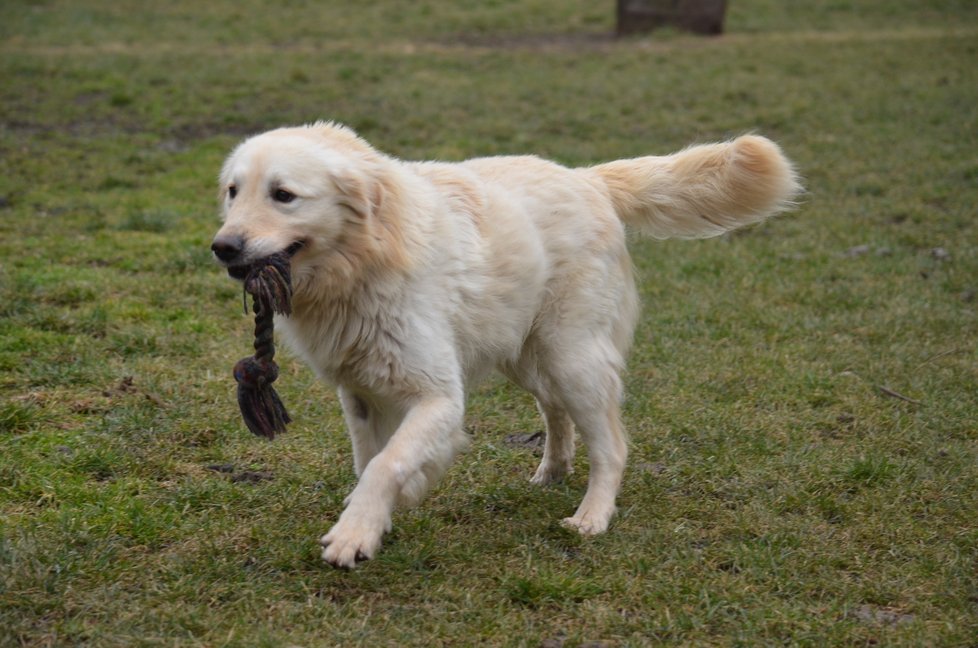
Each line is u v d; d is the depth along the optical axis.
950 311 10.38
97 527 6.00
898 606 5.48
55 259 11.41
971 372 8.88
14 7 29.19
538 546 6.07
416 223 5.98
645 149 17.03
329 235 5.75
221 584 5.48
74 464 6.87
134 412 7.68
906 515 6.46
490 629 5.18
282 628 5.12
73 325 9.42
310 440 7.57
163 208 13.80
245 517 6.35
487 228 6.27
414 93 20.70
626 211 7.13
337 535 5.31
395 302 5.81
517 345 6.54
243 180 5.70
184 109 19.22
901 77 21.89
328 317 5.92
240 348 9.21
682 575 5.71
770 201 7.14
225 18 29.05
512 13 30.42
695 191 7.11
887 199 14.54
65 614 5.14
